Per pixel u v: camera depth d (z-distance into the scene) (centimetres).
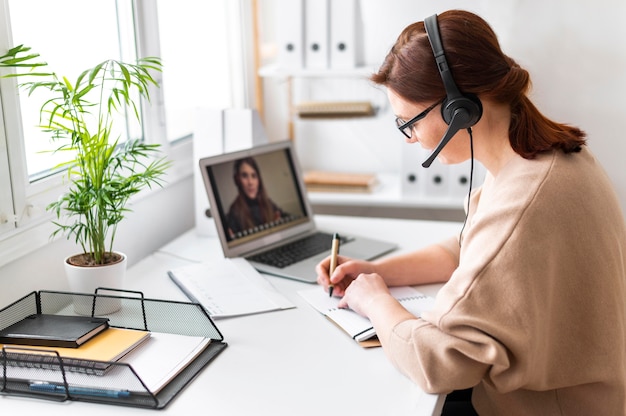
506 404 120
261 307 142
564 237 107
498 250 105
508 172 114
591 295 110
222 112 184
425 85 112
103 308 132
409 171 239
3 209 138
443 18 112
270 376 115
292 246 179
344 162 272
